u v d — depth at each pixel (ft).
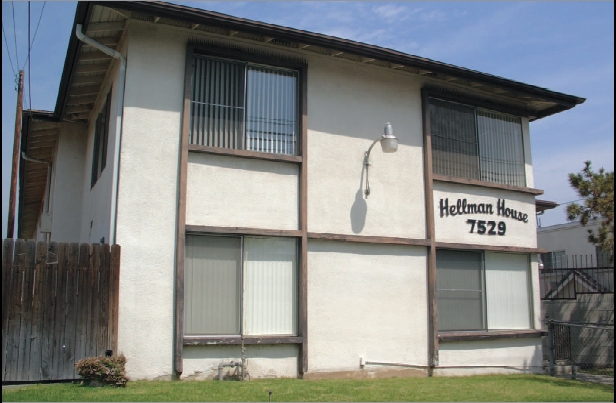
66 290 28.09
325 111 36.76
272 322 33.40
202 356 31.09
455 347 39.11
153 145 31.48
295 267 34.50
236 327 32.42
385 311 36.73
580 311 46.78
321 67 37.11
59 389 25.84
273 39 33.96
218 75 34.30
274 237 34.17
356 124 37.68
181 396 25.22
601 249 43.60
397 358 36.58
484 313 41.01
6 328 26.78
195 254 32.04
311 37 34.14
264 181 34.19
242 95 34.71
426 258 38.91
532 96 43.01
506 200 43.60
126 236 30.17
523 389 32.37
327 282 35.17
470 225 41.29
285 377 32.99
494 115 44.57
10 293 27.07
